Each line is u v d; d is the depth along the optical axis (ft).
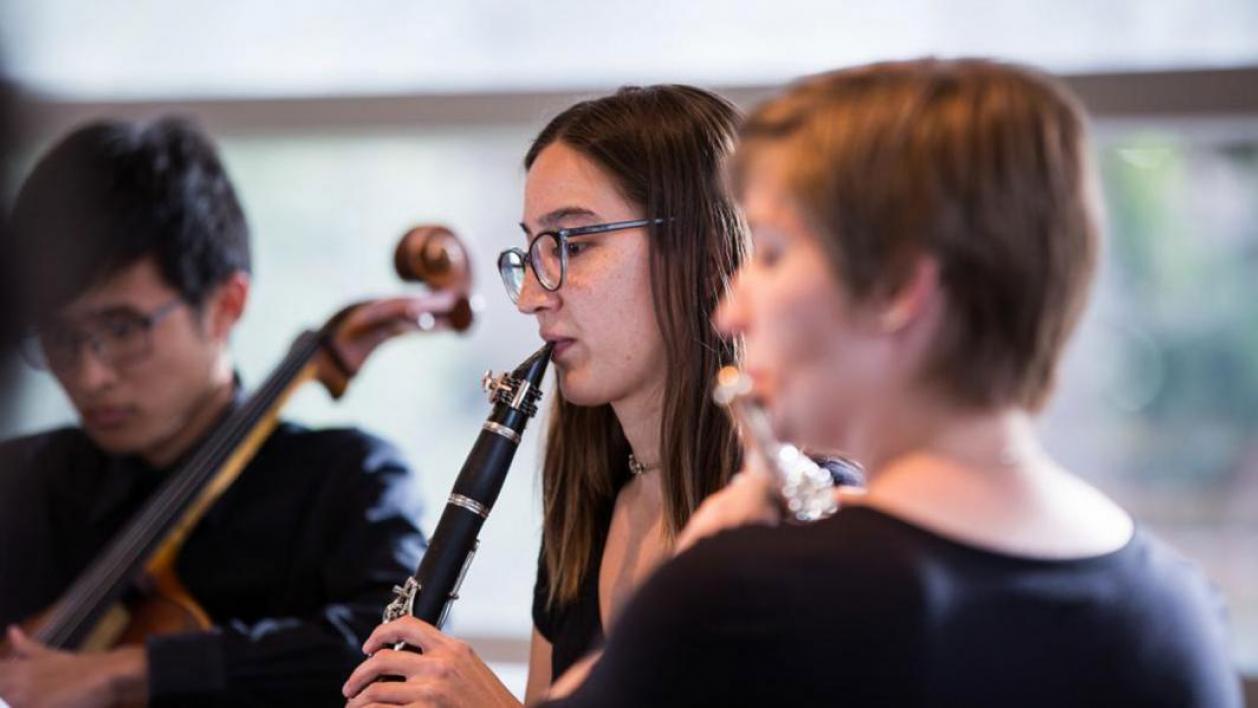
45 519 16.24
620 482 12.29
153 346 15.30
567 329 11.19
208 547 15.47
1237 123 20.33
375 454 15.76
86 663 13.84
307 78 22.94
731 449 11.10
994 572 6.79
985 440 7.08
